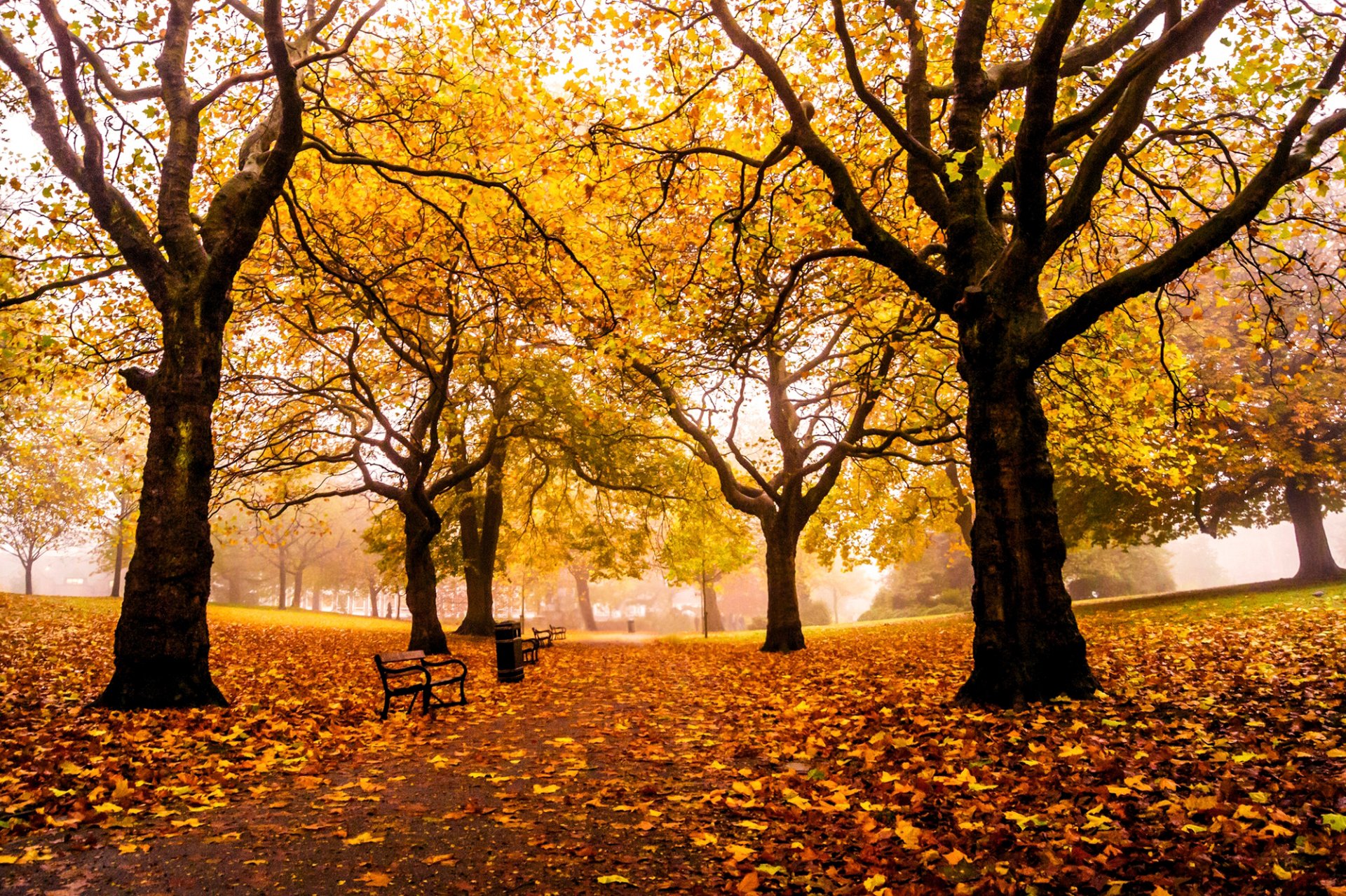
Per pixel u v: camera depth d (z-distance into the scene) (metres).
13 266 10.70
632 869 3.64
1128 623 15.44
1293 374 19.42
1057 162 9.51
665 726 7.64
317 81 10.77
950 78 10.23
